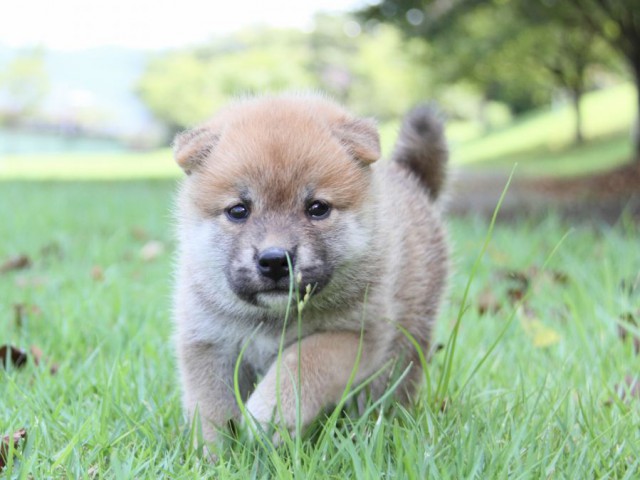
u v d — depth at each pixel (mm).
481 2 3191
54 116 11203
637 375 829
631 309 960
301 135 771
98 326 943
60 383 821
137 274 1195
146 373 851
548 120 8188
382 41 9977
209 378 784
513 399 796
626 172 3662
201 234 778
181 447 741
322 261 758
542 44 5059
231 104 838
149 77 9883
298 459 689
